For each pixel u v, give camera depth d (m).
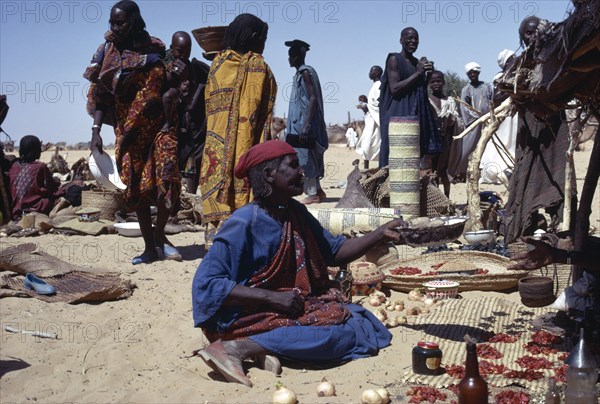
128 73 7.29
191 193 10.80
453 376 4.68
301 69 12.44
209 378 4.86
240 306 4.89
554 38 4.49
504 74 5.25
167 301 6.50
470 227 8.16
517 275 6.68
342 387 4.60
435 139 10.04
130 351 5.30
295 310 4.91
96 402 4.45
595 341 5.02
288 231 4.98
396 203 9.04
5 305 6.32
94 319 6.01
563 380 4.51
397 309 6.29
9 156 11.11
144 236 7.90
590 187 5.37
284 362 4.98
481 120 8.37
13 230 9.73
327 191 16.09
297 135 12.65
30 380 4.77
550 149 7.50
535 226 8.03
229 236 4.86
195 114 10.61
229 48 7.09
